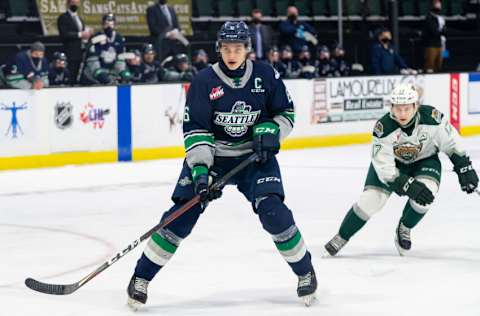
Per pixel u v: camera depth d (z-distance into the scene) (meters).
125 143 26.50
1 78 26.64
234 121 10.02
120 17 32.81
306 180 21.86
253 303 10.27
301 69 31.39
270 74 10.06
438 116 12.18
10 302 10.53
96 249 13.95
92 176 23.31
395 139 12.03
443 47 35.34
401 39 38.81
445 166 24.14
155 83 26.92
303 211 17.25
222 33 9.75
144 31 33.25
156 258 10.01
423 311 9.74
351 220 12.60
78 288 10.25
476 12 42.03
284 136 10.21
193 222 10.03
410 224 12.71
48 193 20.48
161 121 27.09
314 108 29.92
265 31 31.22
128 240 14.71
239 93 9.95
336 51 33.16
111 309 10.12
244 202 18.30
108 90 26.09
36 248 14.10
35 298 10.72
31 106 24.94
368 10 39.34
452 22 41.81
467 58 40.25
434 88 32.62
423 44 35.75
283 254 10.05
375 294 10.57
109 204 18.73
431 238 14.15
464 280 11.23
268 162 10.15
